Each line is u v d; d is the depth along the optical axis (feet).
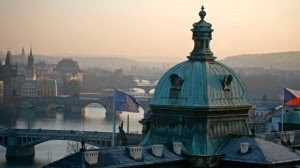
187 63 469.57
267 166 415.64
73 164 371.76
